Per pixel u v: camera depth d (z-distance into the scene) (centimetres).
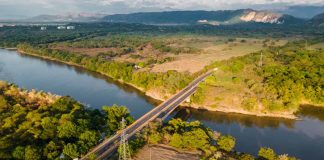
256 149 18050
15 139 16750
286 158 15212
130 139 17338
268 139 19412
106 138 17538
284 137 19725
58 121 18225
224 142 16462
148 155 15812
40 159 14988
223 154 15962
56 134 17175
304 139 19462
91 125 18325
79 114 19550
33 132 17200
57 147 15750
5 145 15725
